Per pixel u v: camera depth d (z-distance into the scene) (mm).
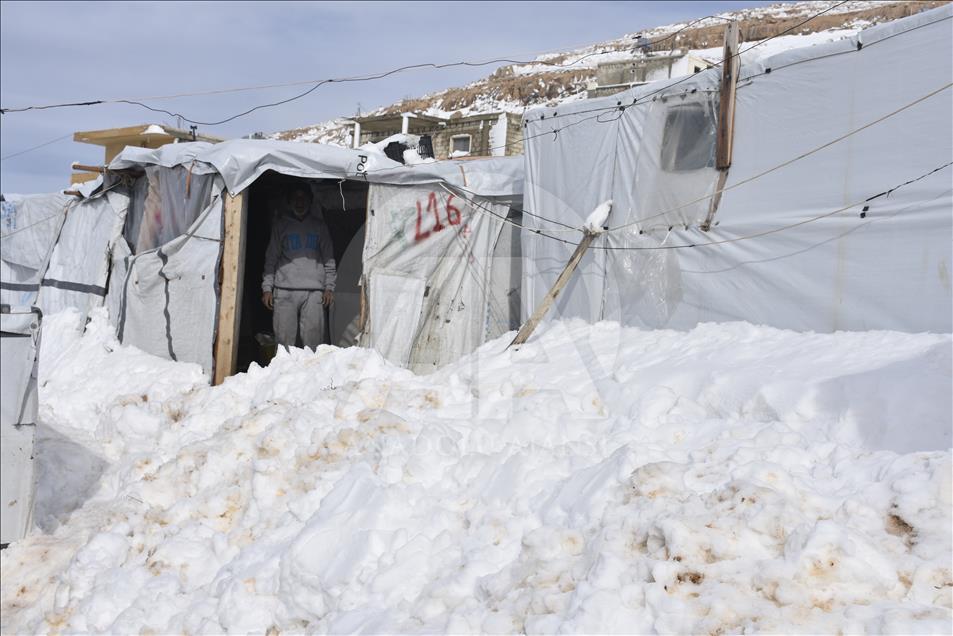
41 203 12914
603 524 3781
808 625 2898
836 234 5984
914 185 5590
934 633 2736
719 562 3287
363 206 9883
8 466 5414
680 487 3883
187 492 5742
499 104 43031
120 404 7793
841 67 6004
